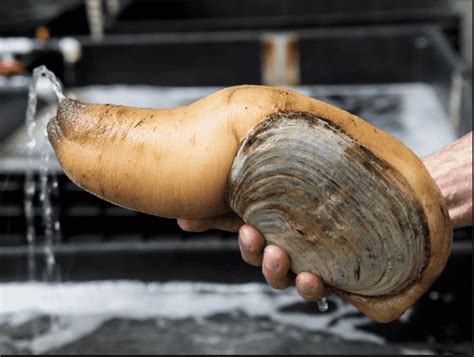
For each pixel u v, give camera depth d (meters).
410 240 0.67
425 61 2.37
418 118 2.10
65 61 2.27
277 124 0.67
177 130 0.69
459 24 2.49
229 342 1.28
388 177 0.66
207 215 0.73
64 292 1.44
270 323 1.33
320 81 2.42
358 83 2.42
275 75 2.42
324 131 0.66
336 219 0.67
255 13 2.89
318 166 0.66
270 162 0.67
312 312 1.36
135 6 2.85
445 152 0.94
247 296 1.42
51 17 2.37
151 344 1.27
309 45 2.39
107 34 2.49
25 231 1.52
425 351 1.25
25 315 1.37
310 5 2.89
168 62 2.39
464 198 0.91
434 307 1.36
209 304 1.39
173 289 1.45
